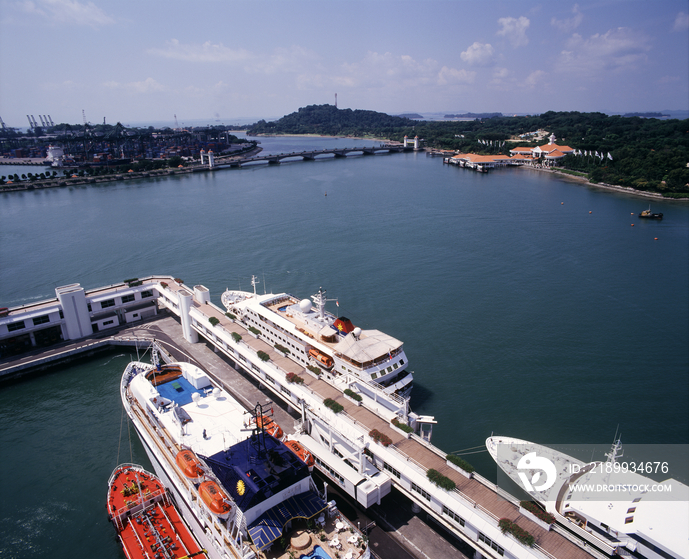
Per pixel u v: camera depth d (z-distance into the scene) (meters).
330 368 80.06
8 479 66.44
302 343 84.50
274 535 44.97
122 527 55.12
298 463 50.50
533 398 84.19
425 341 104.31
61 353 98.75
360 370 75.00
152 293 118.31
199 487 48.22
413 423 68.88
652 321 114.06
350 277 142.50
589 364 95.19
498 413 79.94
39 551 55.12
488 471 65.88
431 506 53.22
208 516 48.19
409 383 82.44
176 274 146.88
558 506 53.97
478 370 92.94
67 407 84.44
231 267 152.12
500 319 115.06
